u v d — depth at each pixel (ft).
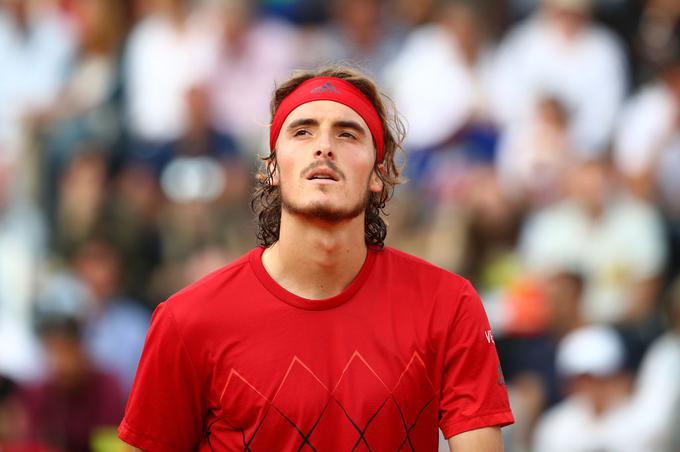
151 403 34.86
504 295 95.71
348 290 35.09
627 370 90.89
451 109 107.55
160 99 107.34
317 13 112.47
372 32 111.04
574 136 107.24
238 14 109.19
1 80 110.83
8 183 105.81
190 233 100.63
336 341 34.40
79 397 87.81
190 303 34.68
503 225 100.63
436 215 101.71
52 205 104.63
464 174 104.01
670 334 94.48
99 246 100.01
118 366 93.40
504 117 107.86
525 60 109.60
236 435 34.27
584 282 94.94
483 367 34.71
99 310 96.22
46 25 112.88
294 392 33.78
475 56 109.09
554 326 93.40
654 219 101.81
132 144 106.83
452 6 110.52
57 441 86.38
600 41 110.11
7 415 84.38
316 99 35.04
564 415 88.69
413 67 109.19
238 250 99.40
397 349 34.42
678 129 106.42
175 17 109.70
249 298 34.83
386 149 37.93
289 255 34.94
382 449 33.73
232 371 34.12
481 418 34.12
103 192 103.71
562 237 100.01
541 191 103.45
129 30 111.04
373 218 37.24
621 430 87.61
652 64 110.32
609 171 103.71
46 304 92.12
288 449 33.63
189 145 105.29
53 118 108.58
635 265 99.60
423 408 34.63
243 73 108.37
